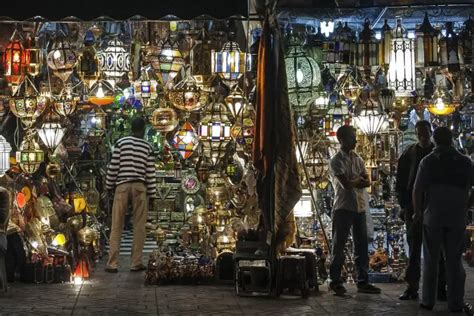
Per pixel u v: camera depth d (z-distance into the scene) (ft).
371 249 37.50
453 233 26.84
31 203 34.32
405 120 39.14
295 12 31.78
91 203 42.88
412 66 31.01
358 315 26.30
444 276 29.17
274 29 29.43
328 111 34.99
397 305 28.04
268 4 29.35
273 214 29.50
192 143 37.91
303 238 32.30
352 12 32.17
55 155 38.58
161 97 38.68
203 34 32.01
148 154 36.76
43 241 33.99
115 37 34.63
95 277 34.65
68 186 42.57
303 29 33.42
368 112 34.19
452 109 35.40
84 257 34.30
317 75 31.60
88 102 40.27
